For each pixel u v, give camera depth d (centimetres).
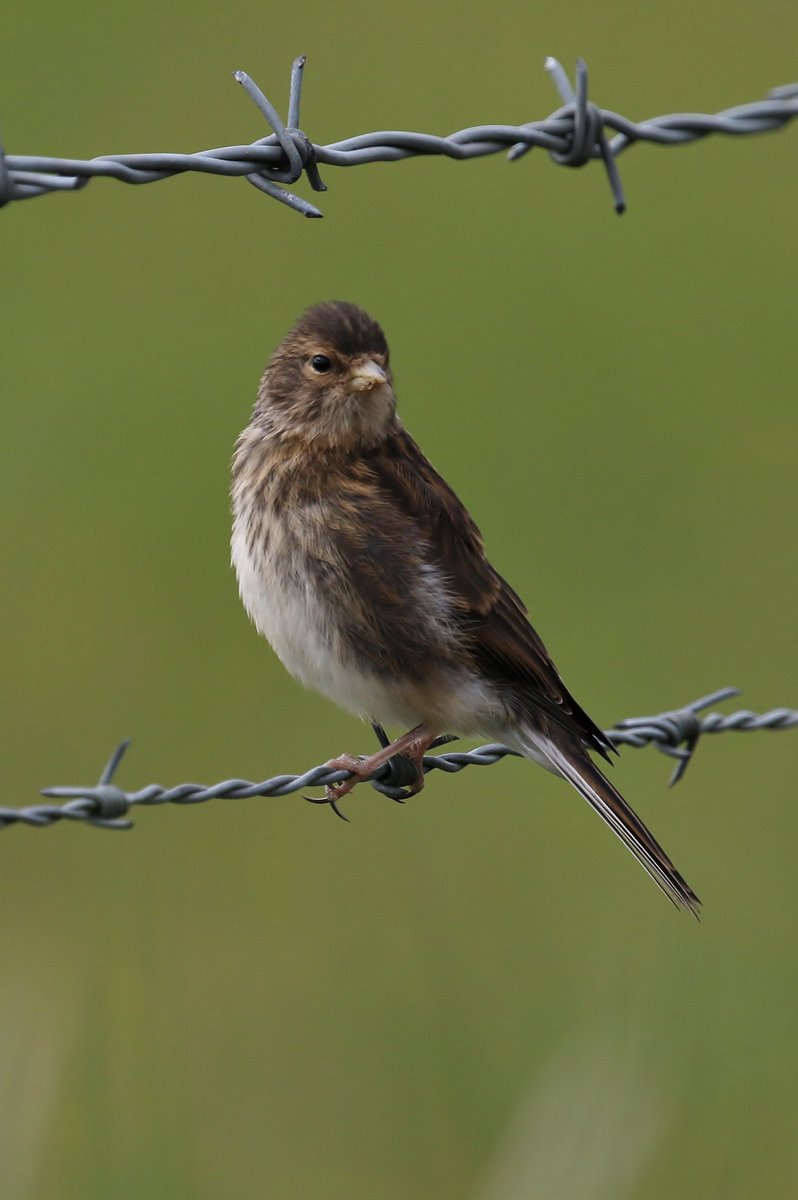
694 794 1281
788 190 1822
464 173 1803
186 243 1677
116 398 1533
